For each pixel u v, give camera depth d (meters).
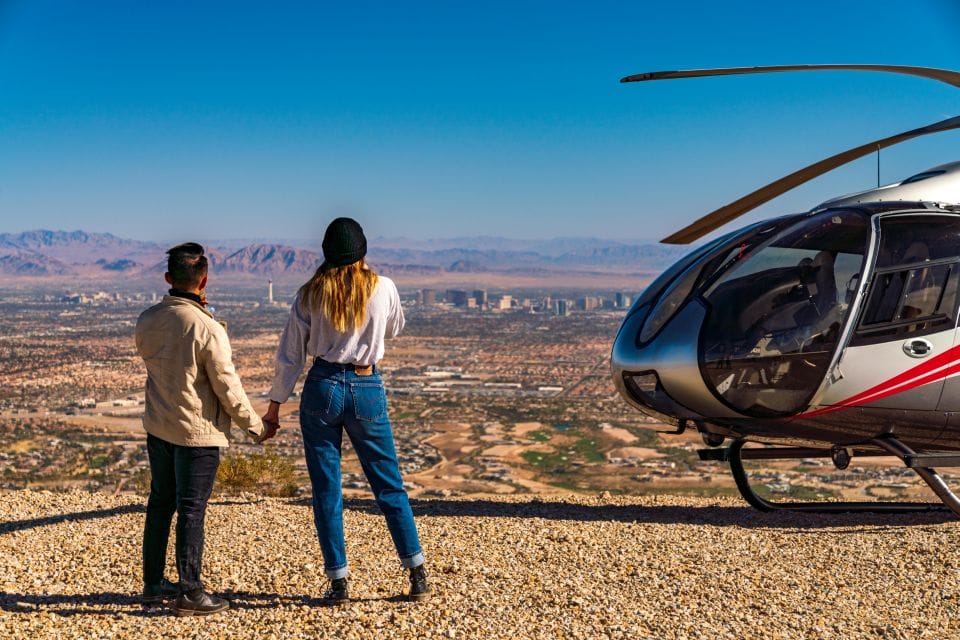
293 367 5.58
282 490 11.85
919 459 7.93
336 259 5.49
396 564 6.55
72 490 10.06
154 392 5.39
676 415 8.45
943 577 6.45
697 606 5.62
